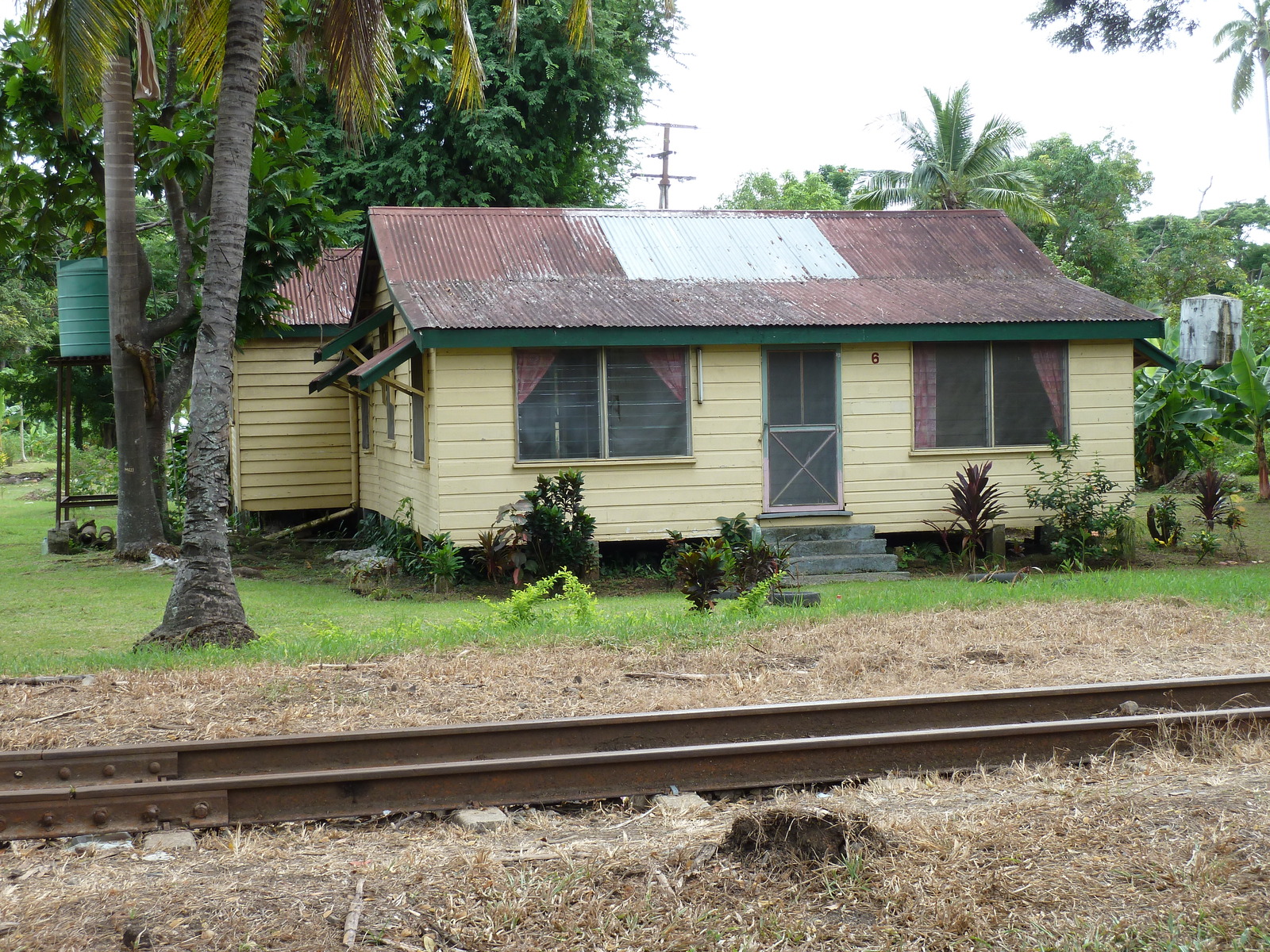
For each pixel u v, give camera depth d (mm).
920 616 10539
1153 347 16469
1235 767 6012
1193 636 9453
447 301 14453
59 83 11227
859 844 4629
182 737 6484
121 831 5289
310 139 17750
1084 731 6457
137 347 16453
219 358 10000
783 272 16688
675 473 15141
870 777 6125
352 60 11273
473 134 27172
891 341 15219
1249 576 13461
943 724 6965
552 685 7836
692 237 17281
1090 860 4566
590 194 34531
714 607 11508
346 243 27828
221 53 11656
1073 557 15539
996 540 15664
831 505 15688
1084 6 18609
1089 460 16281
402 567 15578
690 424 15148
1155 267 43125
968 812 5219
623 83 30391
